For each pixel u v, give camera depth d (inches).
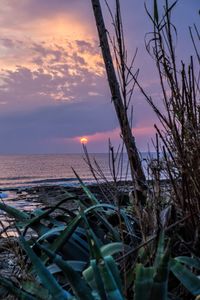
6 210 113.7
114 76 121.2
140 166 103.3
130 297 79.5
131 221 109.1
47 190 1193.4
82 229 103.8
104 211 113.3
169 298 77.7
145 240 85.1
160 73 95.2
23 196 1177.4
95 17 131.7
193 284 72.7
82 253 97.9
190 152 90.8
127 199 116.7
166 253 60.9
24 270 94.3
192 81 92.0
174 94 93.0
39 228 104.7
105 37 130.1
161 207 100.1
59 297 69.1
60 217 114.5
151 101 97.0
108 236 104.5
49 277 71.1
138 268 63.4
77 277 67.5
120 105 106.7
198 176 90.0
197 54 94.9
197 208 91.8
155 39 95.7
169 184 103.7
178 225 91.1
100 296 65.2
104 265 66.4
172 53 94.4
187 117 92.0
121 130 98.3
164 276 60.8
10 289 71.9
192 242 90.5
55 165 4709.6
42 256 93.4
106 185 105.3
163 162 99.6
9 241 105.2
